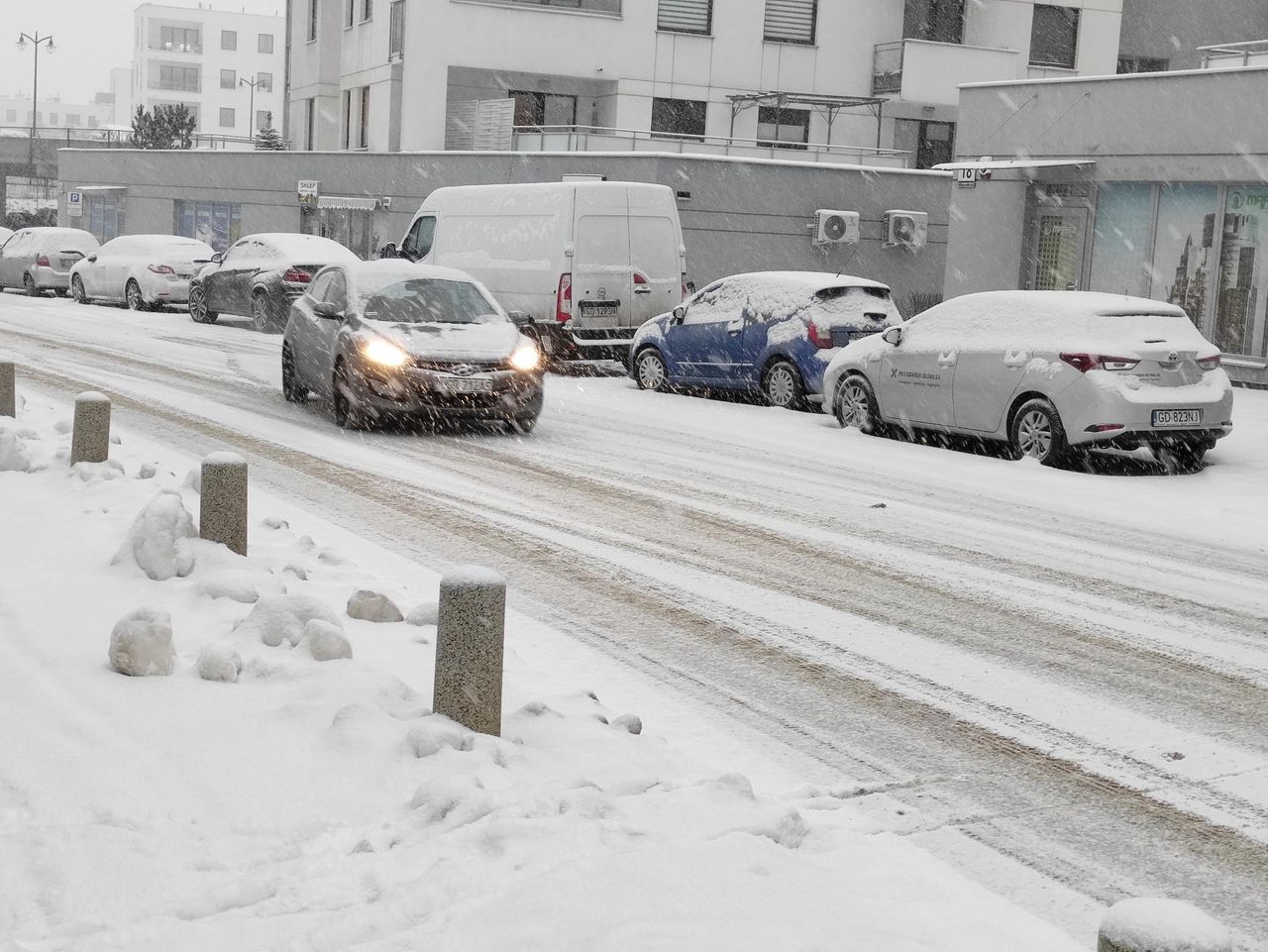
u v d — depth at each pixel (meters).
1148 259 23.64
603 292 20.47
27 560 7.26
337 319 14.34
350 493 10.52
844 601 7.96
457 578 5.08
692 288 21.23
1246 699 6.45
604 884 3.85
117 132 69.31
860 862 4.38
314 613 6.04
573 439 14.08
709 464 12.81
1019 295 14.07
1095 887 4.43
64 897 3.75
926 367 14.44
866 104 39.97
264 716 5.12
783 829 4.46
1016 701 6.29
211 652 5.53
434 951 3.46
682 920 3.64
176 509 7.17
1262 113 21.42
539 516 10.02
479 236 21.66
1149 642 7.36
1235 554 9.77
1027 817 4.98
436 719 5.11
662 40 40.03
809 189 31.42
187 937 3.55
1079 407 12.98
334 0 47.12
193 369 18.58
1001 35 41.97
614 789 4.70
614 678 6.39
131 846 4.05
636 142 35.44
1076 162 24.09
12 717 5.00
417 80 38.69
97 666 5.62
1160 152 23.06
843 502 11.09
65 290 34.03
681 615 7.52
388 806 4.46
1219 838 4.86
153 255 29.72
